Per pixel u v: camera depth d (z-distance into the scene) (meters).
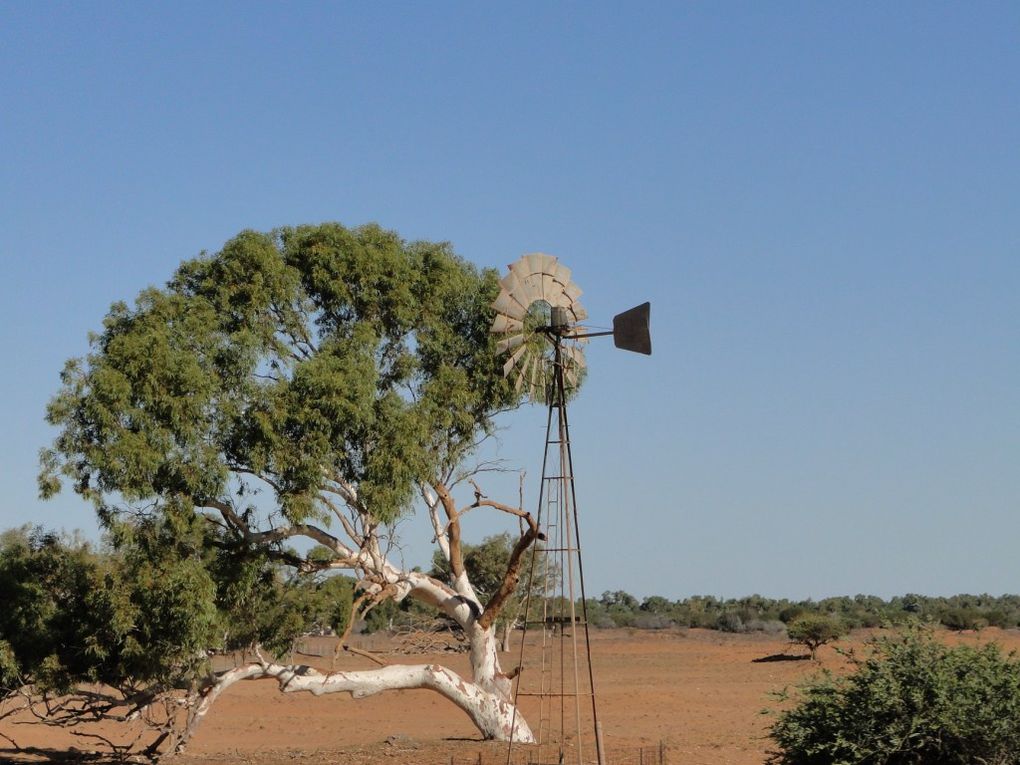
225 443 24.28
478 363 26.81
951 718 15.98
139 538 23.34
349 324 26.02
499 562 62.72
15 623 24.97
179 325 24.06
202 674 24.66
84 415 23.30
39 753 28.47
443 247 27.64
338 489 26.06
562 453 20.64
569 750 24.28
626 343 20.66
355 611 25.77
